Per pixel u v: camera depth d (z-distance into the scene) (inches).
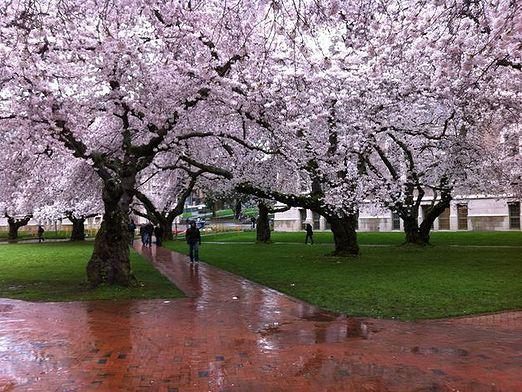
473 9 339.3
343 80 526.0
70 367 255.4
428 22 341.1
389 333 323.3
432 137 821.2
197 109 571.2
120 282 524.4
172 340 308.5
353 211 792.9
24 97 424.8
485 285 488.4
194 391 221.0
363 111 642.2
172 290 507.8
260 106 535.2
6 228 2677.2
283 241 1339.8
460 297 432.1
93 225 2571.4
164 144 550.6
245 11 372.5
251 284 548.4
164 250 1133.1
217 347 291.9
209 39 447.2
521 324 343.0
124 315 387.2
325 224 2050.9
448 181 931.3
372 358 268.5
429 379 234.8
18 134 490.0
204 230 2169.0
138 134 600.7
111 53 407.8
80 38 386.9
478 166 892.6
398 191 862.5
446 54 366.3
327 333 325.1
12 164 661.3
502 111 662.5
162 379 236.5
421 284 501.7
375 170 863.7
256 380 235.1
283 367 254.2
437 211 997.8
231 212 3348.9
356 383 230.5
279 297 463.5
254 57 447.2
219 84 471.5
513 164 924.0
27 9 369.4
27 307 422.3
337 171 738.2
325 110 550.3
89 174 979.9
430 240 1189.1
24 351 285.4
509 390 219.6
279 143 604.4
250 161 742.5
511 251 851.4
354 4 357.4
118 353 280.4
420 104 709.3
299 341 304.8
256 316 380.5
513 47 320.8
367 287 492.4
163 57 473.7
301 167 681.6
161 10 408.5
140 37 445.1
